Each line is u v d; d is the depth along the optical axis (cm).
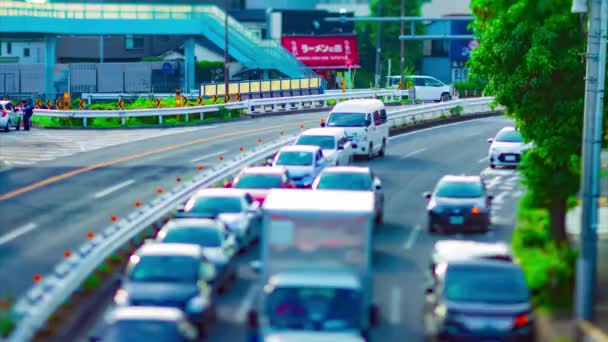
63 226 10662
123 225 9638
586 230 7281
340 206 7181
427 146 17350
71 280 7669
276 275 6612
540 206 9875
